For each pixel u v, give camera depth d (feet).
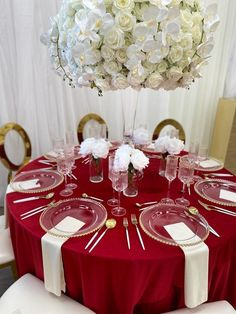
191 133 10.93
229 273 4.01
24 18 7.46
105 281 3.32
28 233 3.58
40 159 6.03
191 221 3.76
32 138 8.66
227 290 4.18
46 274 3.47
